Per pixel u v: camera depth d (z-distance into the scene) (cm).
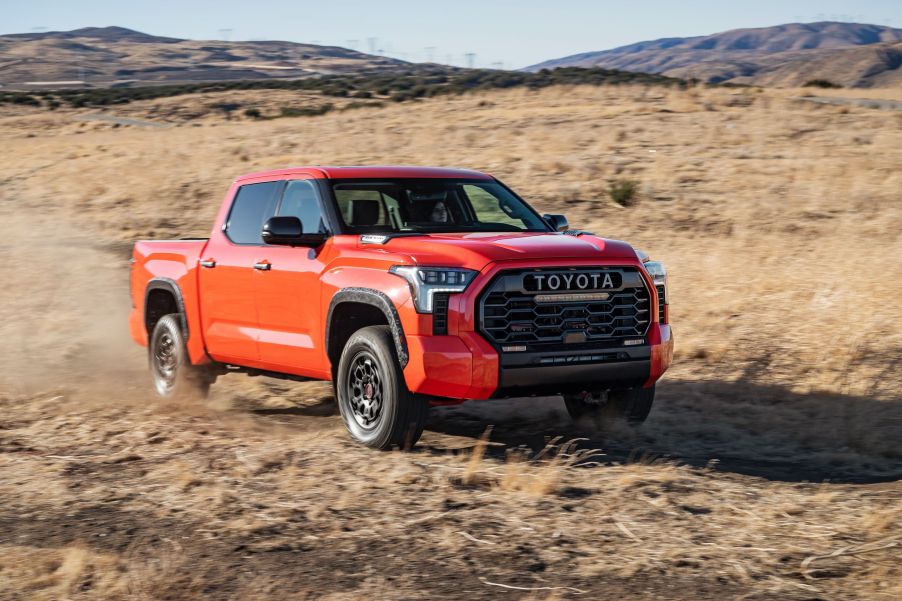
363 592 433
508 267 626
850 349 949
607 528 511
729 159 2134
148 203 2081
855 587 431
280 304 743
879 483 601
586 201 1858
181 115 6575
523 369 622
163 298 914
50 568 470
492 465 636
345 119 3291
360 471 624
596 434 736
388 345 651
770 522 519
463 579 446
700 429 740
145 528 525
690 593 426
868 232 1553
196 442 712
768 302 1168
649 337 673
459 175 784
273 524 524
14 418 809
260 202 795
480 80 8931
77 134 4241
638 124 2645
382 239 673
